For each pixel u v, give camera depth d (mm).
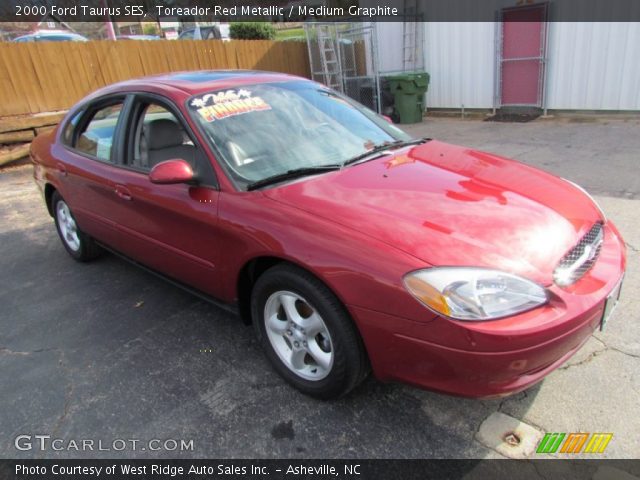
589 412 2387
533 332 1967
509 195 2578
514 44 10062
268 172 2840
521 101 10406
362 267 2158
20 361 3166
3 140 8875
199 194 2832
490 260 2088
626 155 6809
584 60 9234
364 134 3420
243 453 2328
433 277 2033
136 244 3533
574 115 9672
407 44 11820
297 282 2400
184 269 3152
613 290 2275
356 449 2297
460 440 2299
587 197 2885
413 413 2479
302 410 2559
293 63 13469
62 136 4367
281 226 2438
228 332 3312
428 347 2061
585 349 2812
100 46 10250
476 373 2018
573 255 2291
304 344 2547
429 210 2391
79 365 3074
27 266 4672
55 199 4602
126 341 3295
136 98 3465
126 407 2676
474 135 9102
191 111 3035
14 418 2658
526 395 2521
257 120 3137
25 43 9297
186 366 2982
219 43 11906
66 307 3816
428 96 11906
